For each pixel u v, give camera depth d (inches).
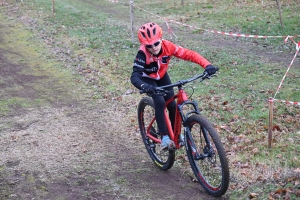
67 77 348.8
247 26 474.6
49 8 662.5
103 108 271.4
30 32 527.2
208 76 146.1
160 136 171.0
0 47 465.1
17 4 700.0
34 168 182.7
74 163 186.7
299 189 140.3
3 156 198.4
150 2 704.4
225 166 135.8
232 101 254.1
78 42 462.9
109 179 169.2
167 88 156.3
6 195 158.4
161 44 151.6
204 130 147.1
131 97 287.0
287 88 269.6
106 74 346.0
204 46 411.2
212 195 148.0
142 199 151.0
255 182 152.9
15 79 348.5
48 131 232.8
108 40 461.1
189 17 566.9
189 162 164.9
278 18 485.7
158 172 174.7
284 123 212.8
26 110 273.3
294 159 168.4
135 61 155.4
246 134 204.4
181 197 150.6
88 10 656.4
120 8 676.7
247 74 310.3
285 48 382.6
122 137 219.3
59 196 156.6
